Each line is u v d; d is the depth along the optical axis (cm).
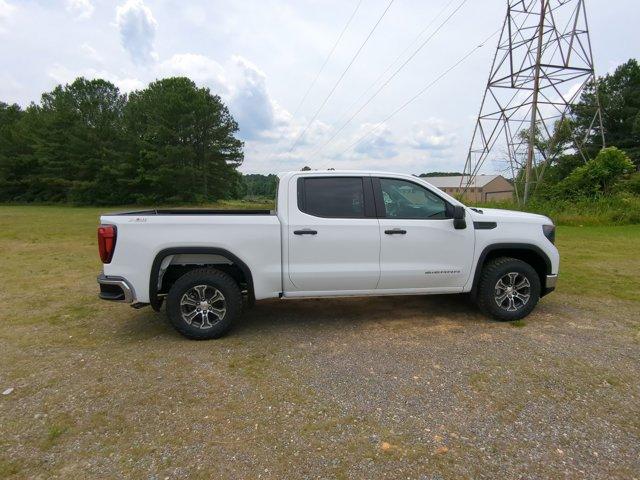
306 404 318
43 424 294
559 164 3591
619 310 549
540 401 319
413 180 485
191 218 438
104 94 5275
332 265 459
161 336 465
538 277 508
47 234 1520
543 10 2097
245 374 369
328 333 470
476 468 246
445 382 350
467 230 486
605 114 4512
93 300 619
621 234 1430
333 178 472
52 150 5009
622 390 335
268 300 607
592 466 247
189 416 303
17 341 452
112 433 283
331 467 247
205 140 5078
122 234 428
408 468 246
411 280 479
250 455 259
